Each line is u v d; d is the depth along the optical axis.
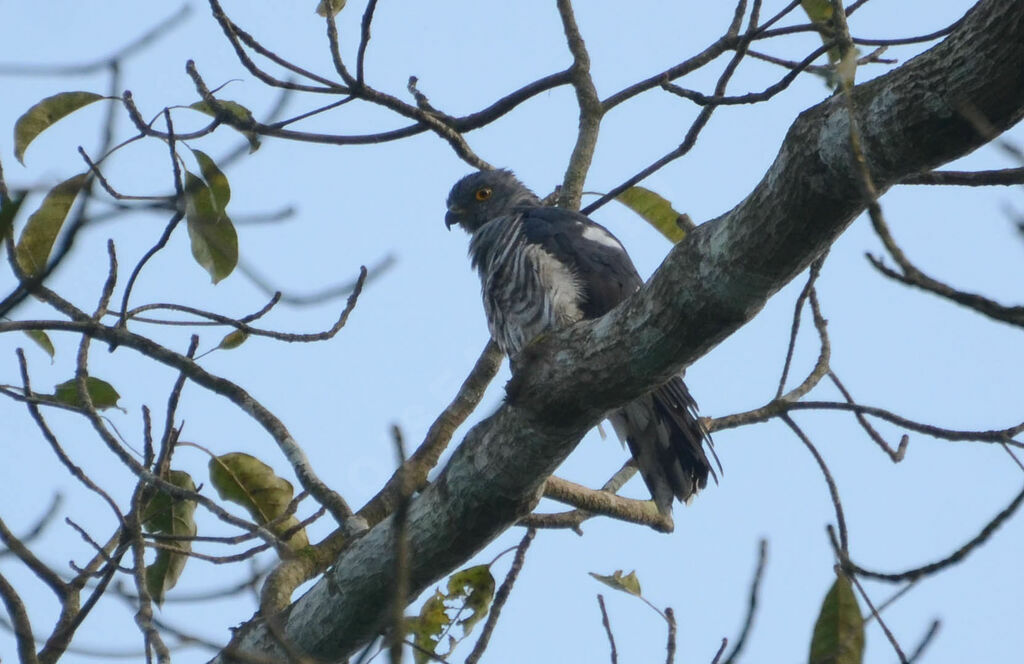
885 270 5.59
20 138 9.30
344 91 10.16
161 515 9.83
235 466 10.12
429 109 11.46
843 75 6.34
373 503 10.37
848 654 7.30
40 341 9.83
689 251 8.02
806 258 7.73
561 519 10.44
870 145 7.01
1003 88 6.54
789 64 11.37
